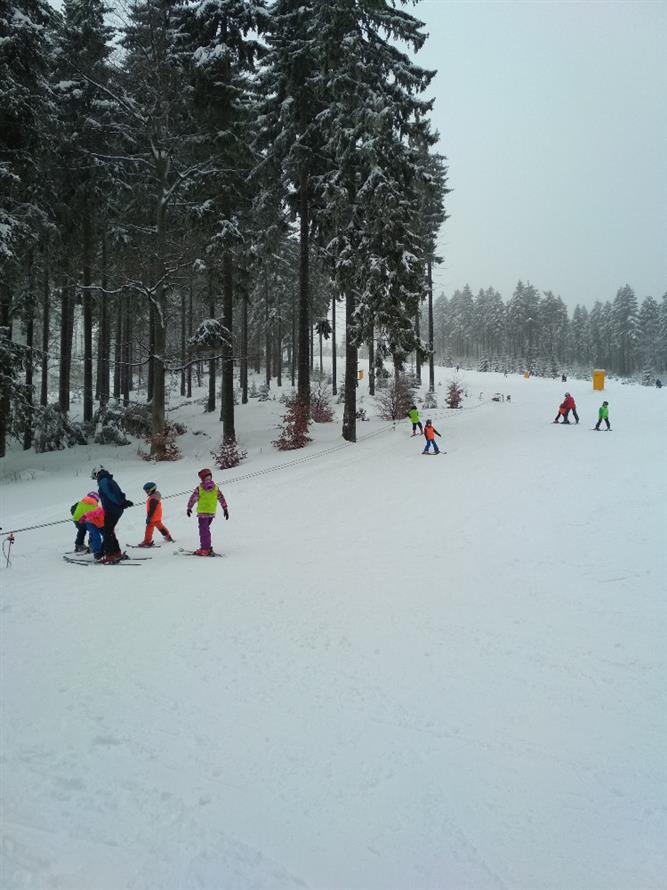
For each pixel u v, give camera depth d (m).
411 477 16.31
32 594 7.23
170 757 3.79
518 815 3.36
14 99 17.83
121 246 24.19
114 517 9.21
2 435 23.45
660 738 4.20
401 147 20.39
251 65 20.97
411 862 2.97
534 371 104.75
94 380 47.19
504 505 12.63
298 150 21.70
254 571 8.48
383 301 20.48
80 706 4.40
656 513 11.32
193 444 25.44
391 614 6.71
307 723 4.30
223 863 2.88
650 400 35.50
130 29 20.22
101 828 3.08
